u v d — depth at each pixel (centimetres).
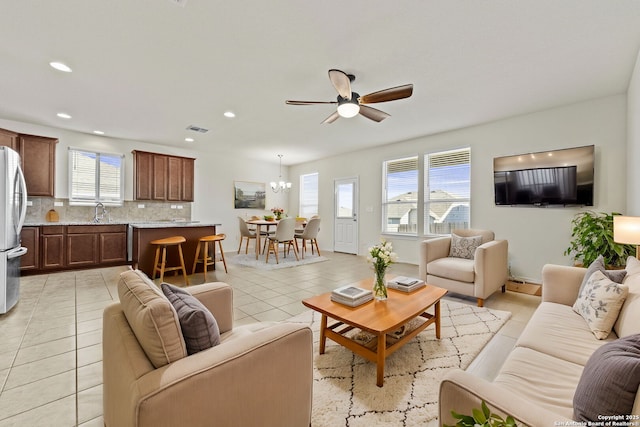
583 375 93
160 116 416
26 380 174
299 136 527
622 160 331
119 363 101
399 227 575
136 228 419
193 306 119
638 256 219
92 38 229
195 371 90
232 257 614
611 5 190
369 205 627
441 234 506
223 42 234
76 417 145
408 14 200
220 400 94
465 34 223
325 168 734
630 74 286
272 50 245
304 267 516
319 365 194
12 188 287
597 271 182
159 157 577
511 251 418
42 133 470
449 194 496
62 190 493
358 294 214
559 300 214
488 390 87
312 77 293
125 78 297
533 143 395
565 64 267
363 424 141
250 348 104
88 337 230
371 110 308
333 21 208
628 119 316
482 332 240
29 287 368
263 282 408
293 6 193
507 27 214
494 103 361
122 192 550
